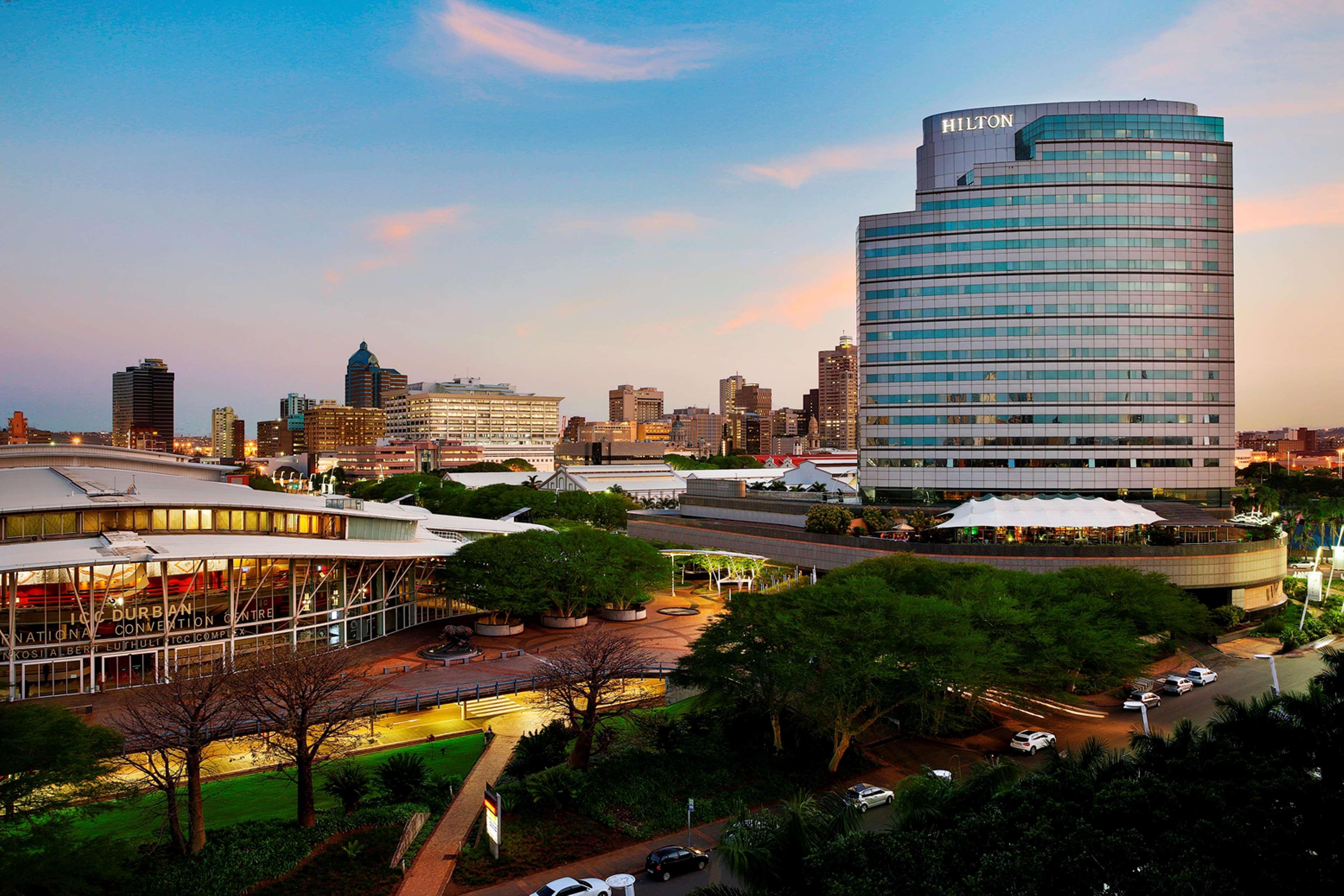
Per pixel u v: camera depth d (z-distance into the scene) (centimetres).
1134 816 3023
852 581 6512
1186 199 15738
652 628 10238
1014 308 15862
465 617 10806
